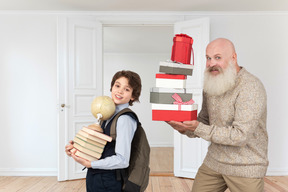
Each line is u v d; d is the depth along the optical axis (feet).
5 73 14.25
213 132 4.95
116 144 4.41
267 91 14.34
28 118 14.34
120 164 4.33
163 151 22.59
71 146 4.60
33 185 12.55
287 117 14.34
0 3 13.10
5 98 14.26
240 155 5.28
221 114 5.49
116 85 4.88
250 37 14.29
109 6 13.52
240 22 14.29
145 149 4.73
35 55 14.29
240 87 5.22
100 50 14.10
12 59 14.24
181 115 4.95
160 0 12.69
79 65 13.55
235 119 5.15
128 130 4.49
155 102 5.05
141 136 4.78
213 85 5.36
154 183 12.92
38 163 14.34
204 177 5.93
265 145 5.43
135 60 26.32
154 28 17.56
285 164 14.34
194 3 13.06
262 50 14.32
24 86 14.30
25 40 14.25
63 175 13.16
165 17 14.35
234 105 5.31
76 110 13.48
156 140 25.84
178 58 5.12
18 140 14.30
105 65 26.23
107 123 4.83
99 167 4.33
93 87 13.91
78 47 13.52
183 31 13.85
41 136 14.34
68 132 13.24
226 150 5.39
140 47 23.66
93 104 4.53
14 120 14.29
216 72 5.37
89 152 4.32
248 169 5.23
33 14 14.23
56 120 14.37
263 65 14.34
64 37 13.21
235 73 5.30
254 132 5.29
